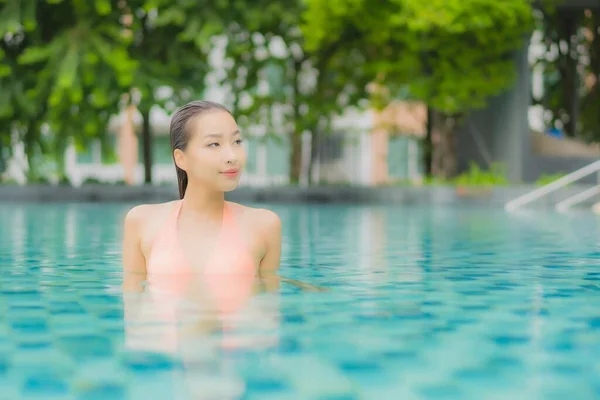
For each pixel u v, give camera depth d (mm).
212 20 25438
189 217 5254
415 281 5965
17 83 26297
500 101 27953
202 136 5000
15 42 27672
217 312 4273
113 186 25828
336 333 3828
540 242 10102
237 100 27141
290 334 3770
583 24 33500
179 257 5199
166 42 26812
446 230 12602
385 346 3566
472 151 29203
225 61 27484
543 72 33188
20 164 28531
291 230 12570
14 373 3070
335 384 2928
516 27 25031
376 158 38938
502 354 3436
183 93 26547
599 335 3861
